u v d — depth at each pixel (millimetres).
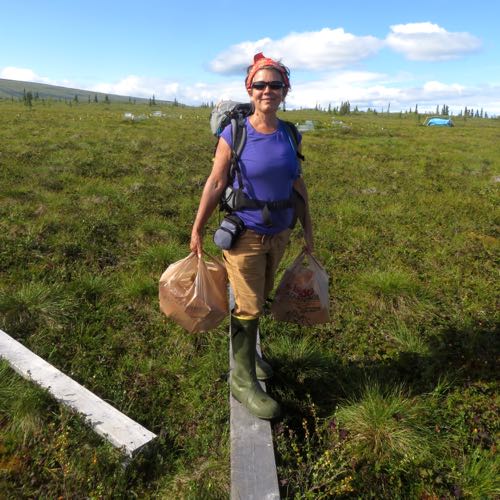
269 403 2988
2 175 9828
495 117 128125
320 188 10844
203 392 3496
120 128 27297
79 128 25375
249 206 2740
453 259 6426
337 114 101500
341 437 2963
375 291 5160
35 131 21312
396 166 15477
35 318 4262
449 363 3873
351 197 10109
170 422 3186
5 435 2857
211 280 3016
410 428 3000
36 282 4938
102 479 2586
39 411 2986
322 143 23000
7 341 3705
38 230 6422
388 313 4832
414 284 5203
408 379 3693
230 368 3543
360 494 2623
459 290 5387
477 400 3457
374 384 3490
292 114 98188
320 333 4355
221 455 2875
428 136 34625
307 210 3162
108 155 14164
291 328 4387
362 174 13297
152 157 14469
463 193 11055
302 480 2617
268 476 2543
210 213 2828
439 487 2686
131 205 8266
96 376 3572
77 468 2619
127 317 4469
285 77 2672
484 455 2893
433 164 16391
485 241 7379
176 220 7742
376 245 6945
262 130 2715
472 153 21359
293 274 3271
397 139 29562
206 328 3020
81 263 5617
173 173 11875
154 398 3412
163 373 3711
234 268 2887
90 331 4227
